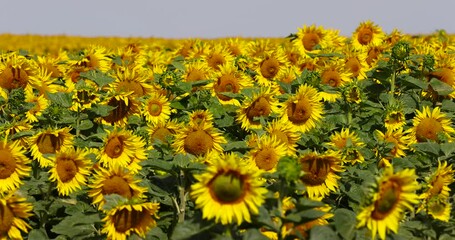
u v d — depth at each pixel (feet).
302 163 19.04
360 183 20.13
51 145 20.12
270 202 17.44
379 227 17.01
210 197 16.80
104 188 18.83
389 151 20.85
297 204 17.21
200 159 19.48
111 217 18.22
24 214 17.99
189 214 19.36
